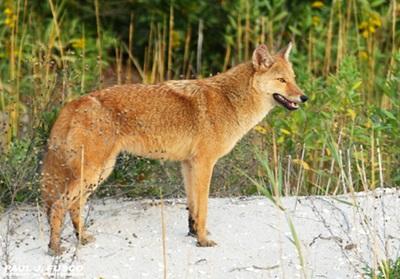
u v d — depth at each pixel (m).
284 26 19.23
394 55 15.93
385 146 14.80
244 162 14.46
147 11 20.30
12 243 11.72
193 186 12.13
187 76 19.19
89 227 12.28
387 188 13.67
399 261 10.52
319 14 19.58
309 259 11.30
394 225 12.18
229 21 19.86
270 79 12.58
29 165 13.08
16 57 18.00
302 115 15.03
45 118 13.63
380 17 19.50
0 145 13.28
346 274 10.89
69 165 11.58
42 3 19.73
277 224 12.34
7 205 12.97
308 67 17.47
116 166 13.58
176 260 11.30
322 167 14.87
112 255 11.40
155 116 12.04
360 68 17.88
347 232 11.94
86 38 19.64
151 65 20.56
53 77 15.00
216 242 11.87
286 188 13.48
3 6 18.89
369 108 15.39
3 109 15.81
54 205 11.41
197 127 12.18
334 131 14.90
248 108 12.50
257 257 11.39
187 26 20.17
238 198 13.59
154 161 14.16
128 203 13.29
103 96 11.88
